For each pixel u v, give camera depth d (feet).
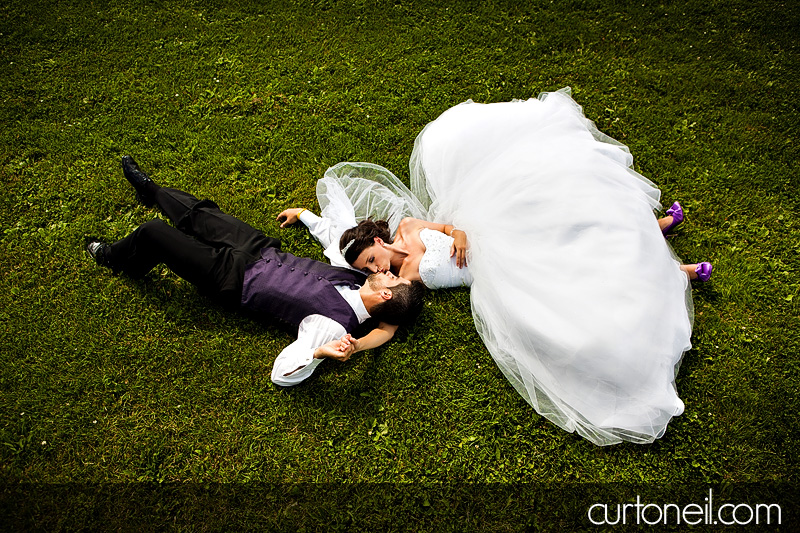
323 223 12.52
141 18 16.43
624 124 14.75
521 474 10.23
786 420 10.61
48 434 10.35
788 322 11.69
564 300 10.09
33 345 11.23
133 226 12.87
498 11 16.90
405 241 11.93
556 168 11.12
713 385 10.97
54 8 16.48
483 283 11.19
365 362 11.40
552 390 10.32
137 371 11.12
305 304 10.81
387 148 14.21
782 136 14.52
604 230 10.40
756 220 13.14
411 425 10.72
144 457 10.21
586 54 16.14
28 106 14.57
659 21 16.81
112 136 14.19
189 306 11.85
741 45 16.26
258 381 11.14
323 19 16.60
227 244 11.48
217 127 14.39
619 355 9.67
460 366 11.34
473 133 12.29
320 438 10.60
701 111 15.01
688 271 11.80
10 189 13.19
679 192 13.58
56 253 12.31
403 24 16.56
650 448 10.39
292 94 15.08
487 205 11.53
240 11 16.71
